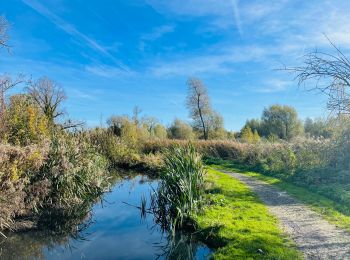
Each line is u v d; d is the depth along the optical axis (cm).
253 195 1355
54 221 1139
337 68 768
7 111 1303
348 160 1617
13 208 1003
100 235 1041
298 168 1831
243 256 719
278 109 5838
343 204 1159
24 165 1088
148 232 1068
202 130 5559
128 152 2853
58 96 2784
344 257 682
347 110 793
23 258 858
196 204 1112
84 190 1435
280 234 849
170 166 1287
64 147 1342
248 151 2772
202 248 880
